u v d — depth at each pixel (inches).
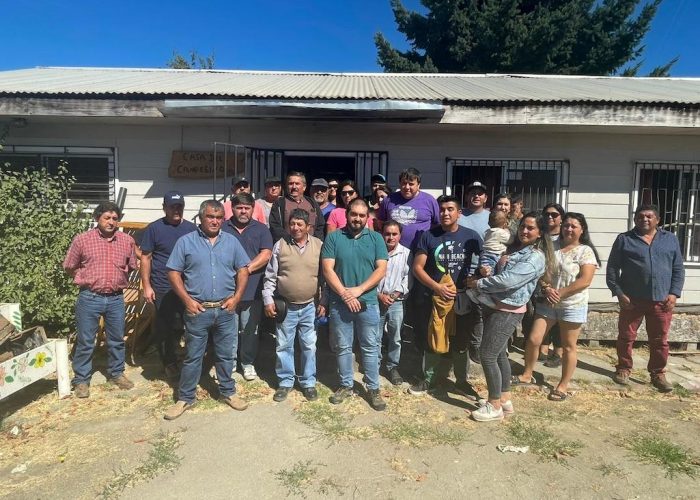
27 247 201.6
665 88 289.4
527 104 226.7
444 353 172.1
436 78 358.9
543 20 663.1
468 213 201.6
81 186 266.5
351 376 167.8
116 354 175.6
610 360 216.7
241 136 264.5
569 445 140.6
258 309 180.5
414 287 179.8
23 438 141.8
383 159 264.8
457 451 136.8
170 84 273.6
